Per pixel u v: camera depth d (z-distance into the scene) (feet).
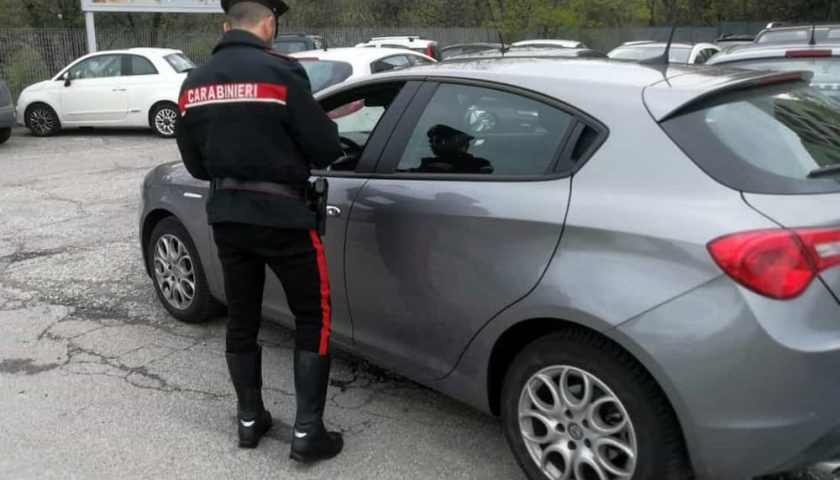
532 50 13.20
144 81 46.19
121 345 14.62
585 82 9.53
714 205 7.99
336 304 11.73
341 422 11.73
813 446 7.85
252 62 9.60
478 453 10.86
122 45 69.82
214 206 9.99
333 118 12.15
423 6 113.60
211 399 12.52
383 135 11.26
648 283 8.11
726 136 8.54
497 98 10.14
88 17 57.67
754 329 7.58
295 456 10.46
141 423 11.75
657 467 8.43
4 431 11.50
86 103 46.60
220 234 10.12
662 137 8.59
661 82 9.26
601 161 8.88
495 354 9.82
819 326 7.68
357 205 11.08
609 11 109.09
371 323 11.33
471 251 9.66
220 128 9.67
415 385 12.94
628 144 8.75
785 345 7.52
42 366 13.75
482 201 9.64
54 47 60.64
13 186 30.32
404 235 10.46
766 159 8.39
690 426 8.04
